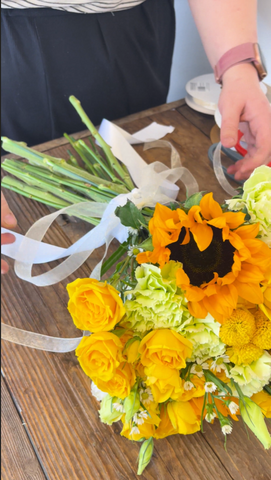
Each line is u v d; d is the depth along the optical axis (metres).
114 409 0.52
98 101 1.09
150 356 0.49
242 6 0.77
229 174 0.81
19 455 0.56
